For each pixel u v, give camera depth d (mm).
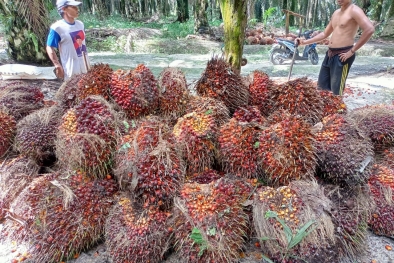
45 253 1669
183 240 1597
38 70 5047
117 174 1783
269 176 1812
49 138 2080
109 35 12797
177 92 2107
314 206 1633
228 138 1858
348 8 3828
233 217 1631
